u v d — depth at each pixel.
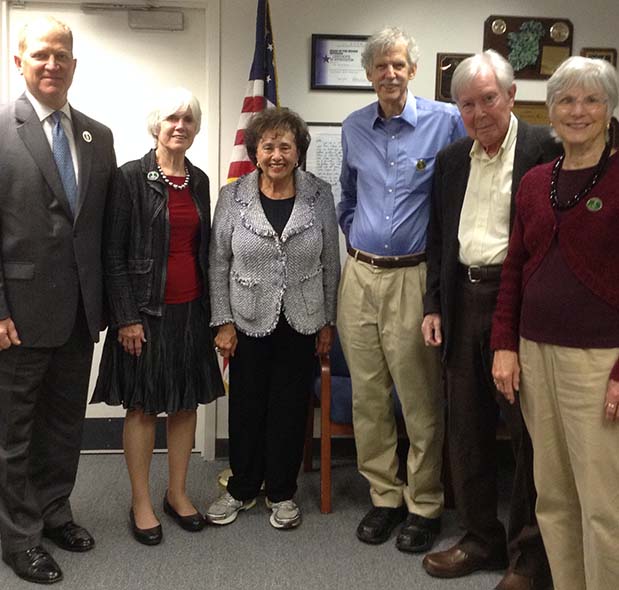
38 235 2.20
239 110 3.23
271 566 2.38
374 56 2.36
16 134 2.19
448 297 2.20
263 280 2.51
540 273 1.76
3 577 2.29
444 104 2.49
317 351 2.73
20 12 3.17
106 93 3.23
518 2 3.20
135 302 2.41
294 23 3.18
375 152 2.48
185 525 2.62
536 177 1.79
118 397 2.44
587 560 1.76
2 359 2.25
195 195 2.51
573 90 1.63
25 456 2.32
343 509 2.83
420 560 2.43
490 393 2.25
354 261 2.54
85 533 2.49
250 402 2.62
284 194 2.57
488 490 2.31
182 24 3.20
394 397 2.92
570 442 1.74
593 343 1.67
